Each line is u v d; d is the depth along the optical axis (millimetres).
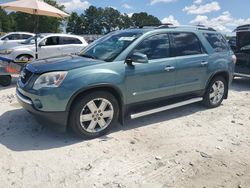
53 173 3785
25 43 12375
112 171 3875
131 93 5098
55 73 4430
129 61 4984
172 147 4645
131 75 5012
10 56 11141
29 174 3742
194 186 3611
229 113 6484
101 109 4832
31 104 4535
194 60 5984
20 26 62750
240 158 4375
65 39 12562
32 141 4684
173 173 3883
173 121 5832
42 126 5266
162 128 5441
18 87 5039
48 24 60812
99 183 3604
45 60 5156
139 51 5188
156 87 5426
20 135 4895
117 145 4633
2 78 8734
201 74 6191
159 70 5375
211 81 6535
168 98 5746
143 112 5355
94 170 3883
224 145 4809
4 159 4074
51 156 4211
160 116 6105
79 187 3518
